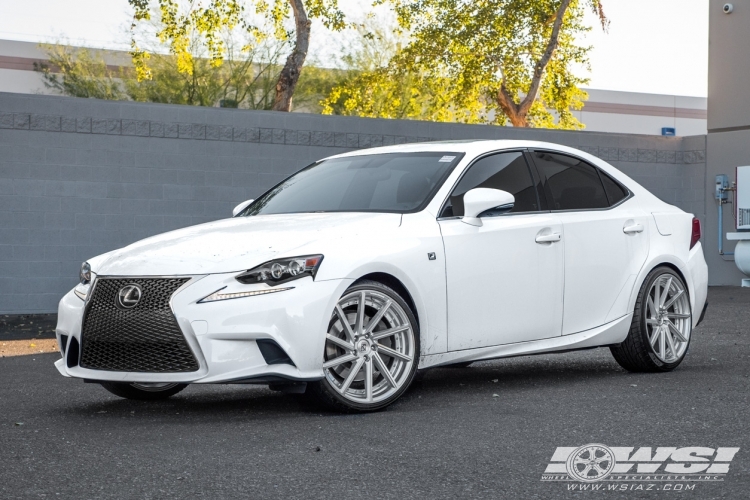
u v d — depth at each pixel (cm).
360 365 462
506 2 2288
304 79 2923
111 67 3172
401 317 476
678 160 1489
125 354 449
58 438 407
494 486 320
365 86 2527
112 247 1156
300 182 589
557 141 1400
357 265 458
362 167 573
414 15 2377
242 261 444
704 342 778
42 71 3231
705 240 1482
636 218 606
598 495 308
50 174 1130
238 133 1207
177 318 434
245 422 443
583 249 567
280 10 1995
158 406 502
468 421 437
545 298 546
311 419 448
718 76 1479
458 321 505
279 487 320
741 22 1454
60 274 1138
